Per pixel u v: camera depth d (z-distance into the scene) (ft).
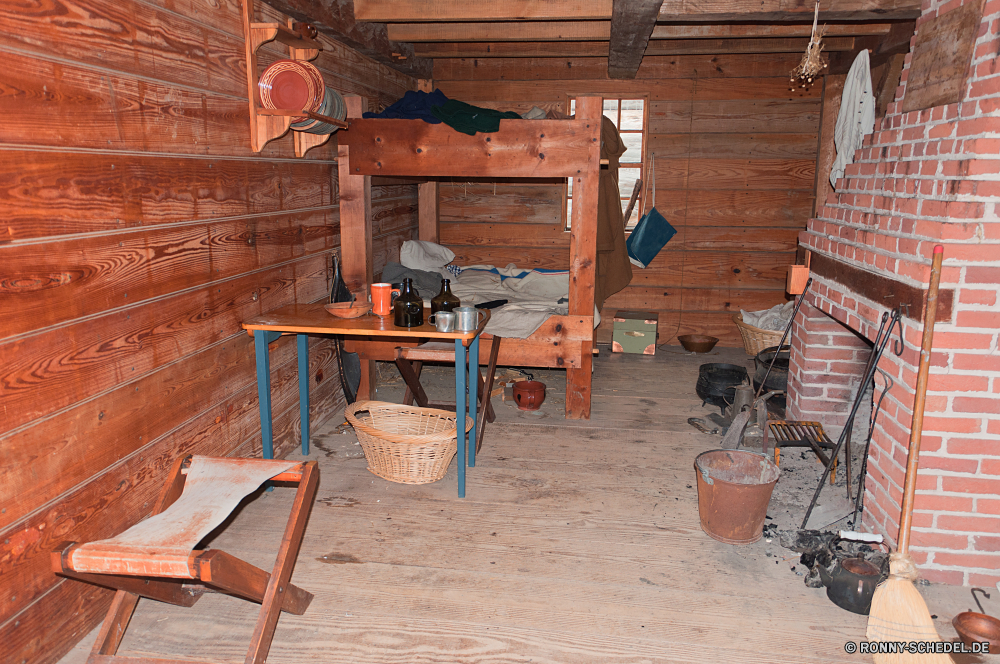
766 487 8.61
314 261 12.55
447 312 9.75
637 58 15.84
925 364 7.36
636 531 9.27
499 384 15.48
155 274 7.95
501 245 20.21
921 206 7.94
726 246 19.40
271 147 10.70
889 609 6.81
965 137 7.53
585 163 12.27
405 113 12.88
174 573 5.68
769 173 18.84
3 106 5.74
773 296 19.48
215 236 9.22
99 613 7.40
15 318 5.98
